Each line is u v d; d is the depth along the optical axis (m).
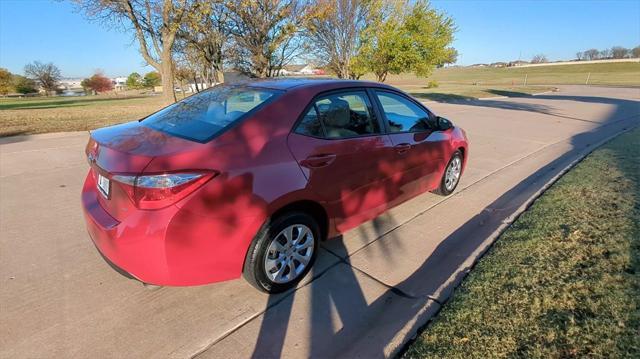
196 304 2.53
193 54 23.94
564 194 4.29
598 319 2.11
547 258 2.82
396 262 3.12
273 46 19.16
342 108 2.94
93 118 12.98
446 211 4.23
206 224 2.11
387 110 3.40
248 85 3.01
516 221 3.66
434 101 20.23
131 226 2.05
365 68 22.95
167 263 2.07
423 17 23.09
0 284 2.67
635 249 2.85
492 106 17.61
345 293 2.68
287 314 2.45
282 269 2.60
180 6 15.43
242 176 2.21
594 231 3.20
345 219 2.99
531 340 2.00
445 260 3.13
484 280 2.59
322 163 2.63
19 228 3.59
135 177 2.01
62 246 3.25
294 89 2.74
